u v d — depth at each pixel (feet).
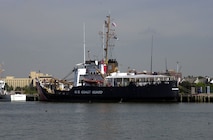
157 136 225.15
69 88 562.66
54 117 338.95
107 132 241.14
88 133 237.86
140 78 509.76
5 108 472.85
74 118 326.24
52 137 224.53
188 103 538.06
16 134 237.04
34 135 232.53
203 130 247.50
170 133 235.81
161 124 279.28
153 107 432.25
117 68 543.39
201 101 573.33
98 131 245.65
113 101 510.58
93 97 517.55
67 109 425.28
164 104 475.72
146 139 215.92
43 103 542.98
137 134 232.73
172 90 485.56
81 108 432.66
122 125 274.16
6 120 319.68
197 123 284.20
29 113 387.75
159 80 501.56
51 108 448.24
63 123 290.97
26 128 264.52
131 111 383.86
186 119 311.47
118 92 503.20
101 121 299.99
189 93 654.12
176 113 362.33
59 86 574.15
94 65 537.24
